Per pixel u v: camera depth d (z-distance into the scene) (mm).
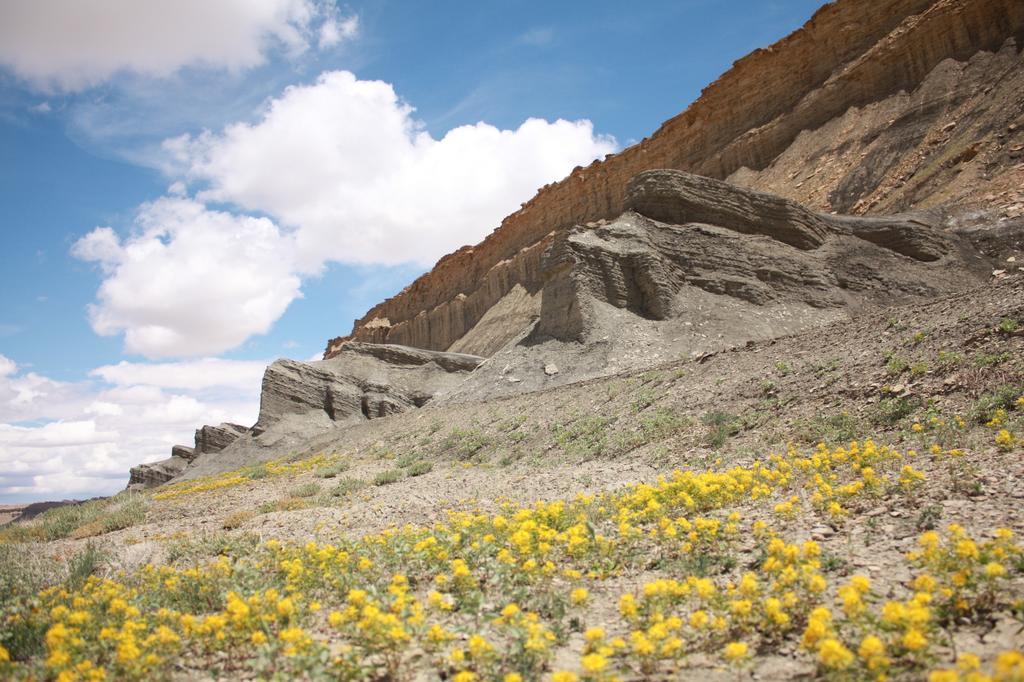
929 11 61969
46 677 4641
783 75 76250
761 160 71750
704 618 4516
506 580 6078
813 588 4738
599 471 14875
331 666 4465
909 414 11789
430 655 4828
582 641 5117
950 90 55312
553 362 33688
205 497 21359
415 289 123188
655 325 34531
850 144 60781
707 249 37750
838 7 73125
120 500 23047
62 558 10688
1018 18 55312
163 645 4801
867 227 41125
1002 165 43281
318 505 16469
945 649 4148
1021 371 11156
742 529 7512
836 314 34938
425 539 7465
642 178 41625
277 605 5258
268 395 54688
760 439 13688
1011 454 8461
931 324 15242
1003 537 5109
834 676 3758
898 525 6695
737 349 21672
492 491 14570
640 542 7406
